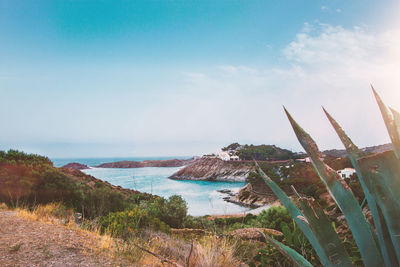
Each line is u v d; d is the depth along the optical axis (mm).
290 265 3723
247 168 128750
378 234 1283
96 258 3799
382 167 1059
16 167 10070
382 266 1260
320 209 1396
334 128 1271
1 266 3197
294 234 4320
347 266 1354
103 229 6391
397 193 1048
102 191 11500
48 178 10609
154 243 5402
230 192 64125
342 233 5305
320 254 1420
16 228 4715
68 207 10023
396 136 1026
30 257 3545
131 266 3719
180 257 4637
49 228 5004
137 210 7863
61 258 3615
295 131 1376
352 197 1298
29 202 9516
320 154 1324
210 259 3930
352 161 1234
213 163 142125
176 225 12469
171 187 65562
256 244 5996
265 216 11883
